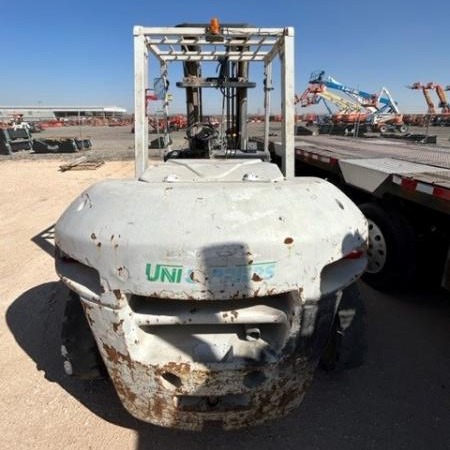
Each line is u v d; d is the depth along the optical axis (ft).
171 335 5.77
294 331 5.54
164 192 5.65
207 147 12.28
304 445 6.63
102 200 5.81
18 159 48.03
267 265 5.09
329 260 5.43
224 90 13.00
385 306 11.22
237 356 5.51
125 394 5.94
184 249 4.96
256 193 5.66
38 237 17.60
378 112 92.94
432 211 10.98
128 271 5.11
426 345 9.43
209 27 9.68
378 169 11.87
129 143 70.90
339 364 7.11
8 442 6.64
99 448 6.52
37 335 9.82
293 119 10.12
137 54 9.65
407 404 7.56
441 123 96.53
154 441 6.65
